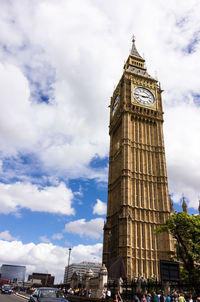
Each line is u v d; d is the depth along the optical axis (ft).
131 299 101.19
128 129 240.73
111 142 280.10
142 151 237.04
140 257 186.70
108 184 256.11
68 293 146.00
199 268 114.21
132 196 212.02
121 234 191.62
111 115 297.94
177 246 127.54
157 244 196.24
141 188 218.79
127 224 191.83
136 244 190.39
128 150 229.66
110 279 134.31
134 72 288.71
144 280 137.49
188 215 125.18
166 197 216.33
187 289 114.42
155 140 247.70
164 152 240.94
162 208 211.00
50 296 55.88
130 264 177.06
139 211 206.08
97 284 125.80
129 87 269.64
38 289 58.85
